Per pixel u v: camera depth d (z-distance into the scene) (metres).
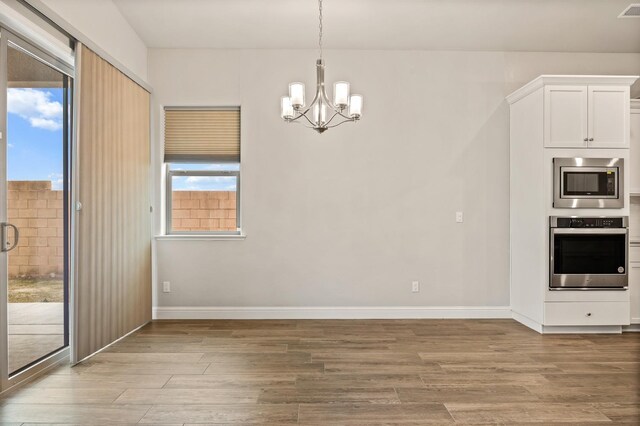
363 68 4.64
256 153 4.63
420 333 4.05
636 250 4.11
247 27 4.21
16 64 2.81
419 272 4.64
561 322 3.97
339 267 4.64
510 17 4.00
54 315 3.21
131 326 4.08
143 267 4.35
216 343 3.74
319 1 3.72
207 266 4.62
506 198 4.66
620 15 3.95
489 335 3.98
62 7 3.06
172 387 2.78
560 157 3.96
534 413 2.43
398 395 2.66
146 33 4.33
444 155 4.66
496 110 4.66
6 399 2.60
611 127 3.98
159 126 4.62
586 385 2.82
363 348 3.59
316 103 3.19
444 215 4.66
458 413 2.42
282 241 4.64
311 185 4.64
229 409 2.46
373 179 4.64
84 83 3.26
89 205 3.34
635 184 4.15
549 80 3.94
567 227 3.95
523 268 4.36
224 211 4.76
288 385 2.81
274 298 4.64
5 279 2.66
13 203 2.80
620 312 3.97
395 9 3.88
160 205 4.63
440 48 4.61
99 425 2.28
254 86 4.64
